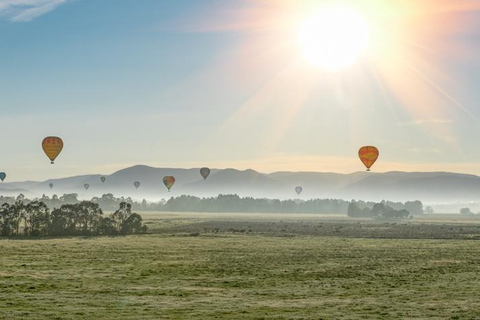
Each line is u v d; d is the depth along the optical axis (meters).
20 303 52.41
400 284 70.50
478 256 113.00
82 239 159.62
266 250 124.06
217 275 78.50
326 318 45.53
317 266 91.56
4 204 181.38
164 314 46.94
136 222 195.00
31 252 114.69
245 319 44.72
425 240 166.00
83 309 49.28
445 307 51.72
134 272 81.12
